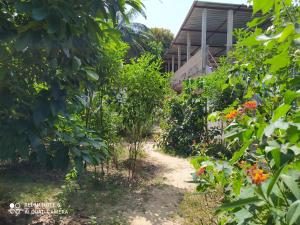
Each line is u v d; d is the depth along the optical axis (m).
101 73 5.00
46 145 2.50
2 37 2.04
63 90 2.31
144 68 5.75
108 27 2.53
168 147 8.70
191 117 8.55
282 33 1.16
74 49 2.29
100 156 2.73
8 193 4.66
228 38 12.22
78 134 2.63
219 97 7.43
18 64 2.40
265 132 1.29
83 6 2.24
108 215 4.02
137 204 4.41
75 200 4.44
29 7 1.92
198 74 13.02
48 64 2.44
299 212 1.14
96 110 5.48
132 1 2.57
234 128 1.87
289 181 1.32
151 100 5.80
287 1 1.39
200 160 2.50
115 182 5.38
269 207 1.45
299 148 1.27
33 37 1.97
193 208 4.05
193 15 13.62
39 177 5.53
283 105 1.14
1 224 3.62
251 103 2.42
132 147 6.59
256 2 1.35
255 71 2.80
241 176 2.01
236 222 1.93
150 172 6.24
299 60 1.49
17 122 2.16
